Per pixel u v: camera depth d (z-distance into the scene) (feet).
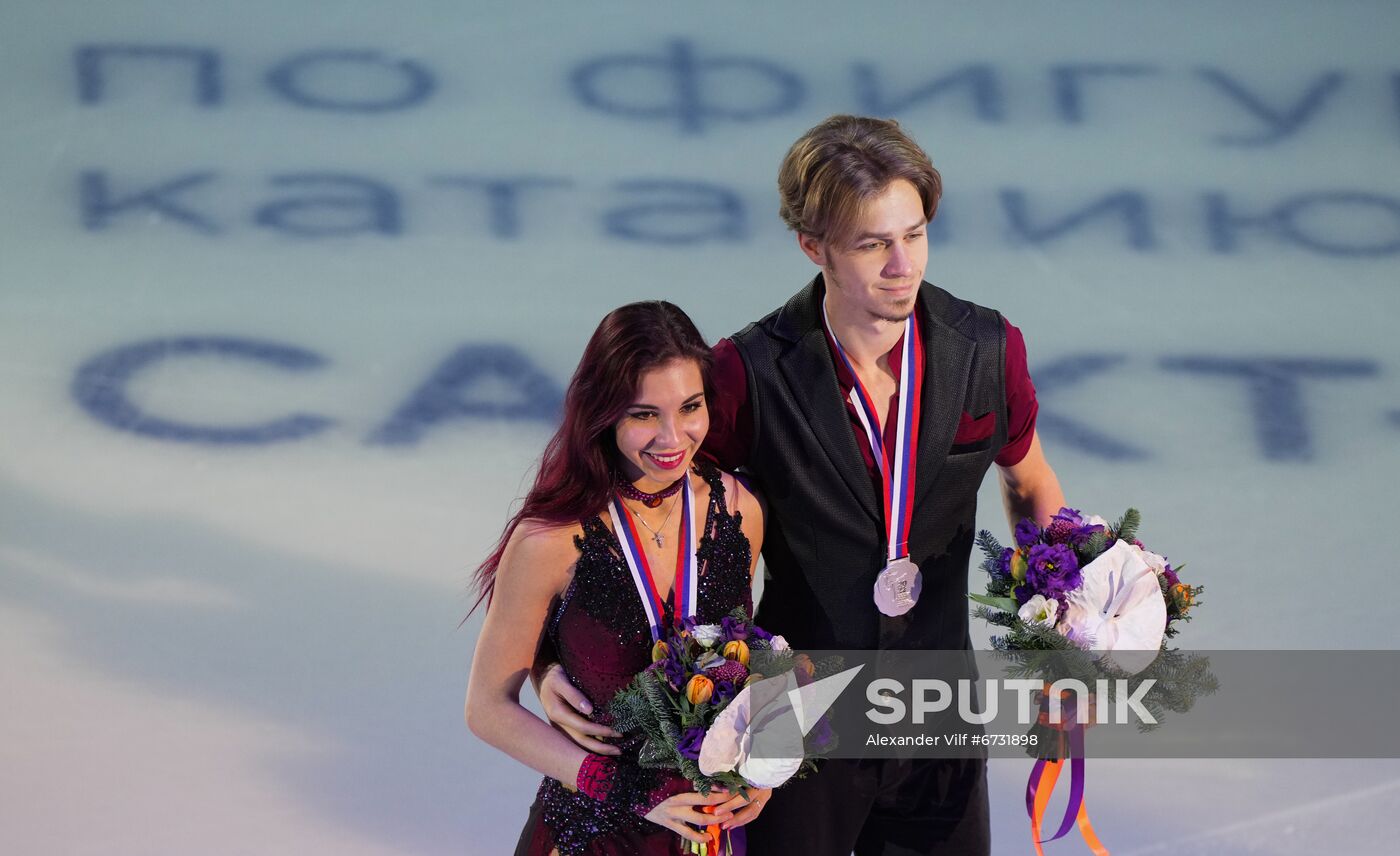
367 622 59.77
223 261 78.95
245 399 70.74
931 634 40.40
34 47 91.45
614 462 36.63
